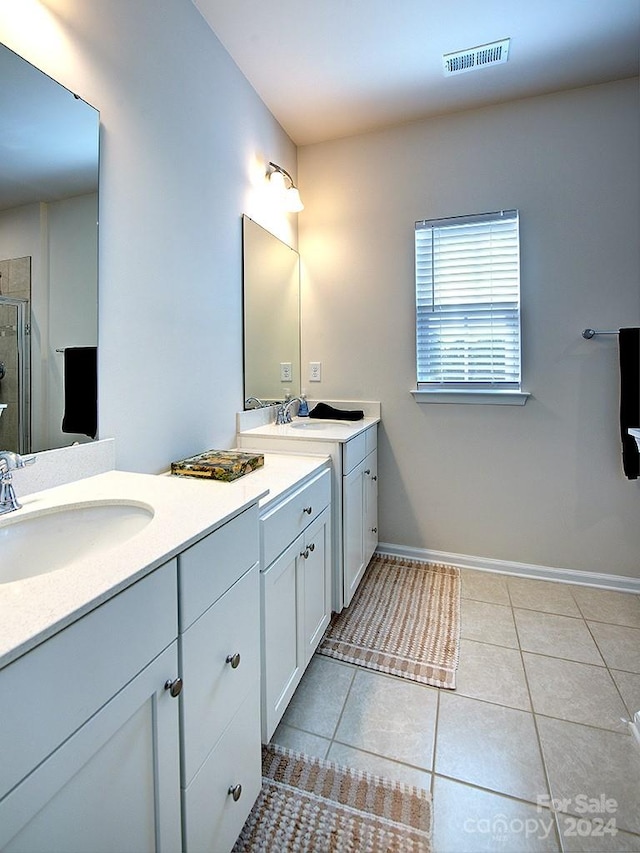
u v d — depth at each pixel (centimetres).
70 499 109
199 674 90
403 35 190
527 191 239
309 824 116
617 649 185
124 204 142
